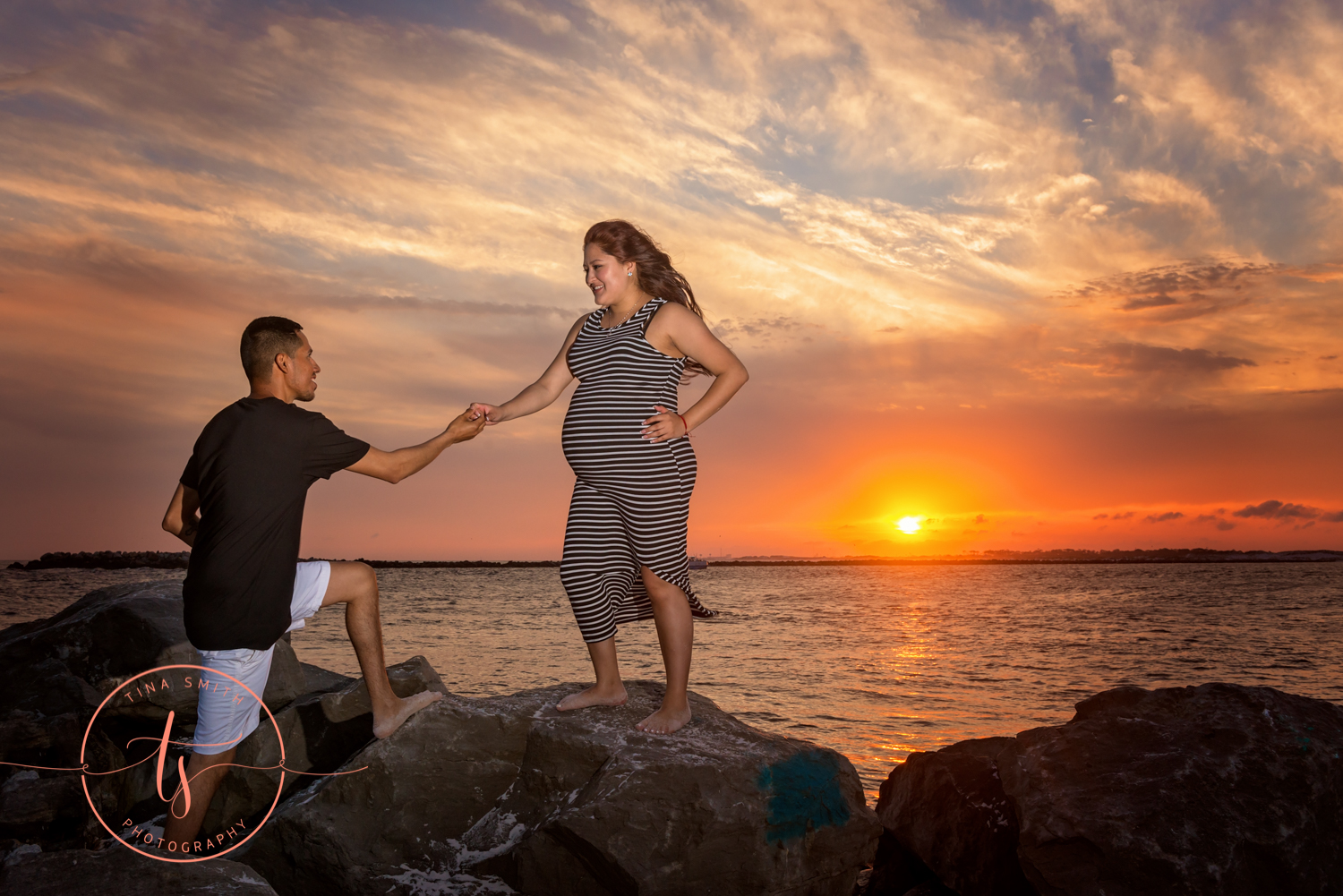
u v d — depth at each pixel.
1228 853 3.16
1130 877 3.19
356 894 3.14
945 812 4.14
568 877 3.05
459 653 24.53
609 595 3.52
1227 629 36.50
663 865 2.95
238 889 2.39
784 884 3.10
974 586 94.50
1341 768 3.41
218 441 2.82
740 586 99.62
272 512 2.77
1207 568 158.62
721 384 3.34
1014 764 3.84
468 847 3.30
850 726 13.54
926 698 16.89
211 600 2.69
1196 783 3.39
